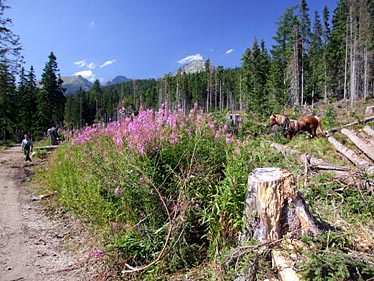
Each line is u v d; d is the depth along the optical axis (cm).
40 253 420
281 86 3916
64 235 484
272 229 275
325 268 212
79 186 601
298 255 240
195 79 6762
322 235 258
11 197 735
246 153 394
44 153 1494
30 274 362
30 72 4809
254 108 2116
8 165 1235
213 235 342
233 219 329
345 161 721
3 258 405
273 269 256
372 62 4084
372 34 3709
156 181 407
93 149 630
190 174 383
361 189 429
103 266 367
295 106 2375
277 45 4731
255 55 4256
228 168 357
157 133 452
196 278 316
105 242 401
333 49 4631
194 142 436
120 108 636
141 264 359
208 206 358
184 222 353
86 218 541
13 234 490
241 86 5028
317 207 387
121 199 423
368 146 753
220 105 6438
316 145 883
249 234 295
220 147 436
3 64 1980
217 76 6531
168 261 351
